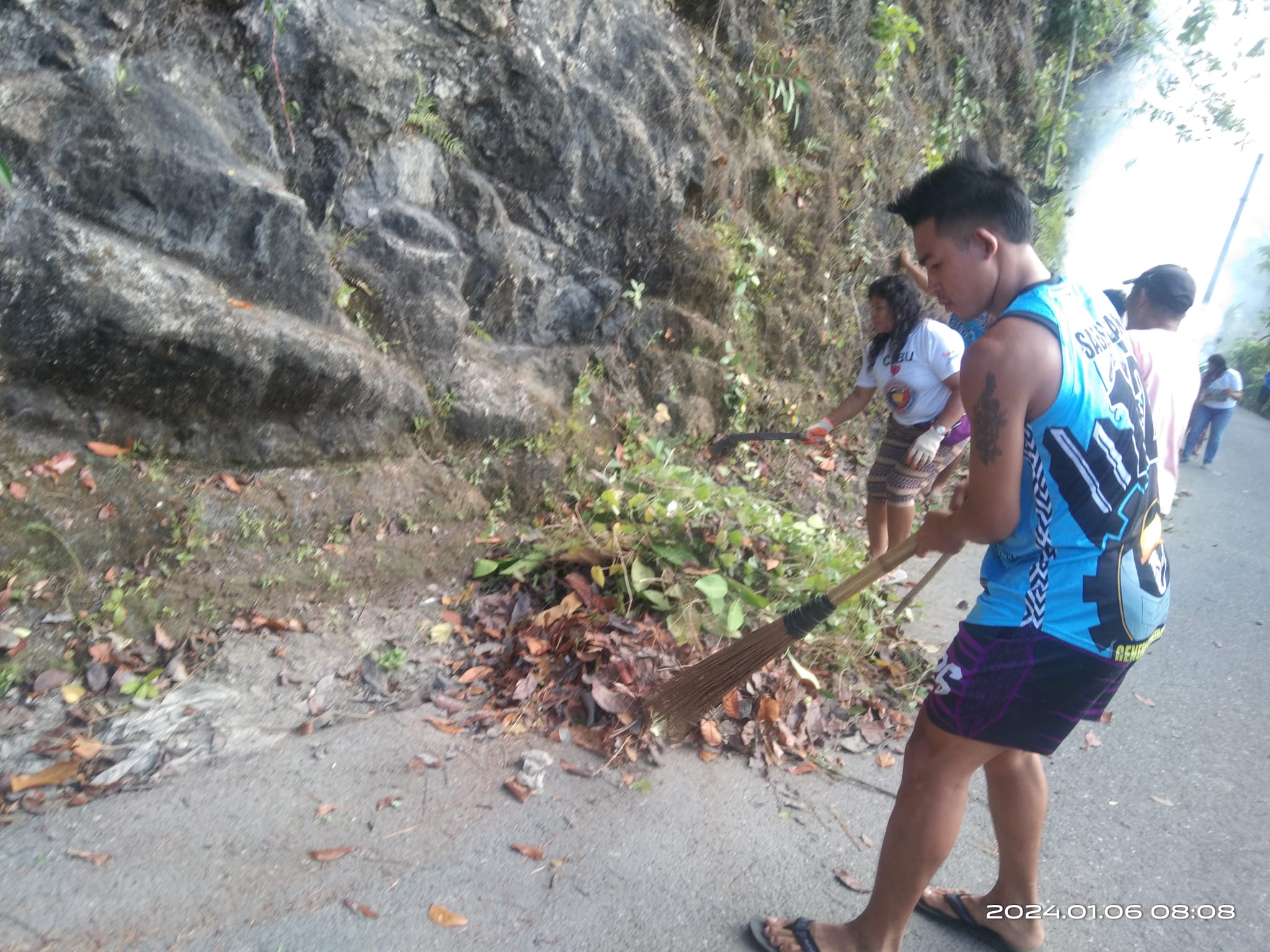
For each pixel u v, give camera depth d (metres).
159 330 2.98
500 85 3.90
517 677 3.08
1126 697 3.74
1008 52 8.80
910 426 4.27
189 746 2.59
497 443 3.98
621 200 4.39
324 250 3.43
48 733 2.53
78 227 2.89
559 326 4.41
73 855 2.22
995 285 1.96
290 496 3.33
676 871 2.45
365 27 3.49
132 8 2.96
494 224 4.01
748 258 5.26
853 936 2.19
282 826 2.41
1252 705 3.78
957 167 1.97
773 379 5.64
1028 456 1.88
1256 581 5.36
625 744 2.88
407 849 2.39
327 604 3.20
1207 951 2.40
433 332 3.79
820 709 3.24
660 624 3.36
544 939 2.18
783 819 2.72
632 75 4.35
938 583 4.74
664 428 4.83
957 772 2.07
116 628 2.82
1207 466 9.57
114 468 3.02
